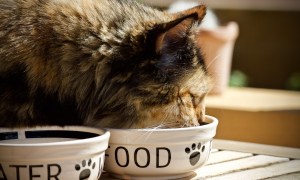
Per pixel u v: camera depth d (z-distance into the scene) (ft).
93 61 3.11
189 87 3.23
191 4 6.69
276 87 8.43
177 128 3.00
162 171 2.95
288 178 3.16
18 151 2.64
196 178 3.12
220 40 5.95
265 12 8.42
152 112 3.14
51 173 2.67
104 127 3.10
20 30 3.10
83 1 3.26
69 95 3.12
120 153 2.95
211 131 3.05
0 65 3.04
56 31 3.11
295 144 4.64
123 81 3.10
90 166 2.75
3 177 2.68
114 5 3.29
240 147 3.74
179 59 3.20
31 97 3.07
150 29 3.09
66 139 3.00
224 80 6.33
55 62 3.09
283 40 8.36
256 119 4.76
